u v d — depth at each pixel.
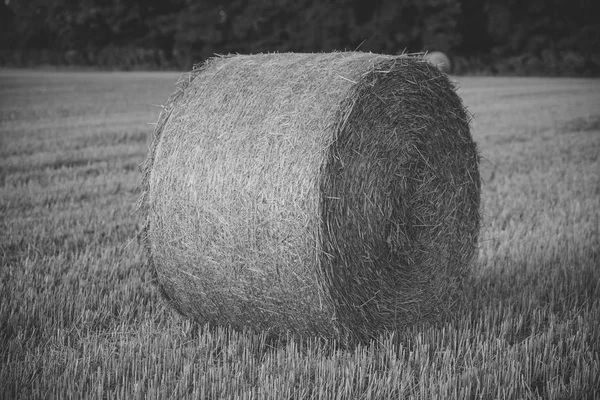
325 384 4.25
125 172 11.49
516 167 12.59
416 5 48.62
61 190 9.87
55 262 6.48
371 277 5.01
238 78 5.23
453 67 48.03
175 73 45.72
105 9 53.38
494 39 50.09
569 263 6.92
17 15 55.25
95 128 16.58
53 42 56.16
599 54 47.59
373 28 48.75
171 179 5.16
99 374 4.23
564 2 48.62
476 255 6.18
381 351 4.82
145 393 4.09
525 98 26.95
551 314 5.46
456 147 5.66
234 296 5.04
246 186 4.80
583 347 4.87
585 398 4.21
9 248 7.01
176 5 55.06
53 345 4.73
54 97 24.58
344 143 4.76
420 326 5.43
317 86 4.87
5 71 44.62
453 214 5.66
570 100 26.08
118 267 6.46
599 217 8.89
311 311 4.80
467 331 5.06
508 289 6.18
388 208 5.10
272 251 4.76
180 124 5.25
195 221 5.05
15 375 4.15
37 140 14.47
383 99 5.04
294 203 4.64
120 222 8.25
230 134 4.97
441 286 5.59
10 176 10.74
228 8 52.78
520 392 4.25
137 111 20.77
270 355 4.70
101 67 50.84
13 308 5.18
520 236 7.96
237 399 3.99
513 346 4.82
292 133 4.75
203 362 4.58
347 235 4.81
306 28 50.50
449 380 4.23
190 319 5.48
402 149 5.19
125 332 5.05
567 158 13.61
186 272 5.21
